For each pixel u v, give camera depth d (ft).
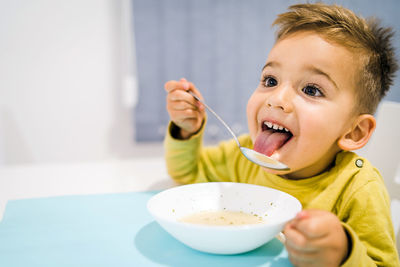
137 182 2.77
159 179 2.86
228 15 6.69
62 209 2.04
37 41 6.13
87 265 1.40
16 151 6.37
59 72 6.32
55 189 2.57
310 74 1.81
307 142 1.82
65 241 1.62
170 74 6.59
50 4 6.08
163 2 6.34
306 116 1.79
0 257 1.47
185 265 1.41
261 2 6.80
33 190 2.55
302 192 2.01
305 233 1.24
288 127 1.85
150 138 6.70
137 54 6.39
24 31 6.05
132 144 6.93
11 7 5.93
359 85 1.86
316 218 1.26
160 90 6.58
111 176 2.95
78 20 6.24
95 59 6.43
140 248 1.55
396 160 2.63
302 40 1.86
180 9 6.44
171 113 2.38
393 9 7.04
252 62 6.97
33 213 1.97
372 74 1.92
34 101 6.29
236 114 7.09
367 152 2.83
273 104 1.84
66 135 6.56
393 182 2.63
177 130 2.56
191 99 2.34
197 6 6.51
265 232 1.36
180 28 6.49
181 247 1.56
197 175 2.66
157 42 6.43
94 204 2.12
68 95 6.43
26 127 6.33
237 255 1.50
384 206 1.75
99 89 6.56
